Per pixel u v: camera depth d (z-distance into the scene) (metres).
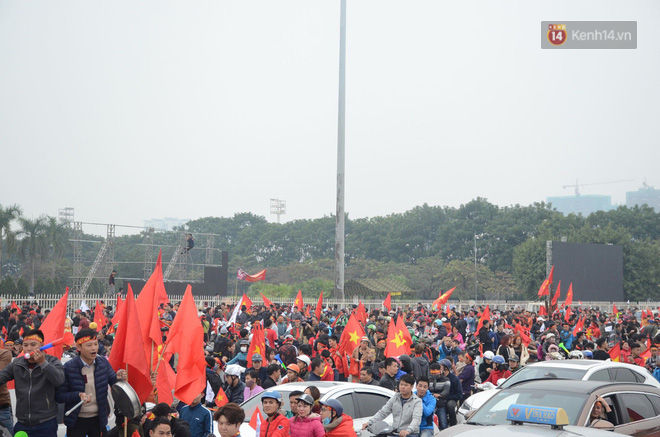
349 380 16.83
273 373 13.49
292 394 10.33
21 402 8.34
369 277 93.38
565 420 7.16
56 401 8.50
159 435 7.60
